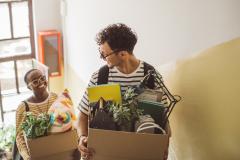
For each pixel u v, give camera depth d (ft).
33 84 7.77
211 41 6.15
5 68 17.33
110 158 5.39
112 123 5.27
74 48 15.51
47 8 16.63
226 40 5.77
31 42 17.34
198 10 6.44
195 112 6.33
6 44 16.96
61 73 17.57
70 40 15.94
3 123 16.38
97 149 5.35
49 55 16.80
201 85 6.18
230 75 5.54
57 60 17.08
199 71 6.26
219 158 5.87
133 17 9.16
